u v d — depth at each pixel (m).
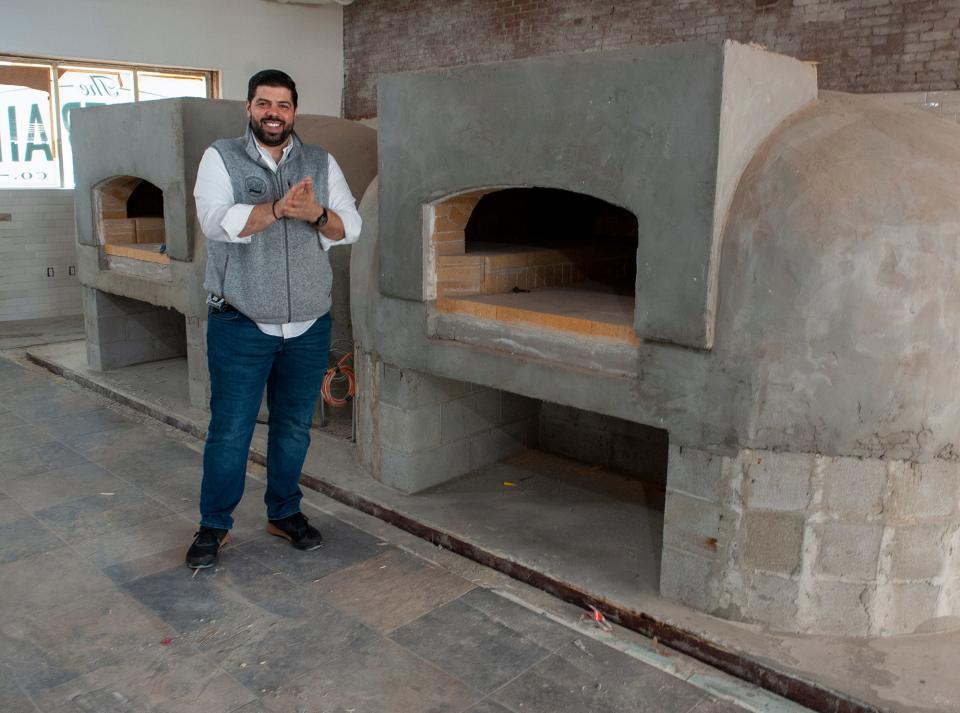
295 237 2.97
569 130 2.76
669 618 2.72
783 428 2.54
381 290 3.60
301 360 3.13
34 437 4.58
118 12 7.96
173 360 6.16
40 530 3.43
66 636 2.67
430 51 8.76
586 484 3.95
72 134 5.52
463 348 3.33
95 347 5.80
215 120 4.68
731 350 2.55
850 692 2.34
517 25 7.95
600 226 4.86
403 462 3.73
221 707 2.34
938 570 2.61
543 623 2.82
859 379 2.43
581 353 2.97
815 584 2.62
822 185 2.46
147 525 3.50
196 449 4.43
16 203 7.80
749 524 2.64
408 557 3.27
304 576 3.09
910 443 2.47
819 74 6.10
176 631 2.71
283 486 3.29
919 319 2.39
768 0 6.27
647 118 2.55
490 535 3.34
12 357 6.39
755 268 2.49
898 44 5.71
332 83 9.68
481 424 4.07
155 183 4.84
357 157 5.00
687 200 2.52
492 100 2.96
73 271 8.25
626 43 7.15
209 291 2.98
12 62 7.63
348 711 2.33
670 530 2.81
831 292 2.41
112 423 4.85
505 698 2.41
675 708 2.38
